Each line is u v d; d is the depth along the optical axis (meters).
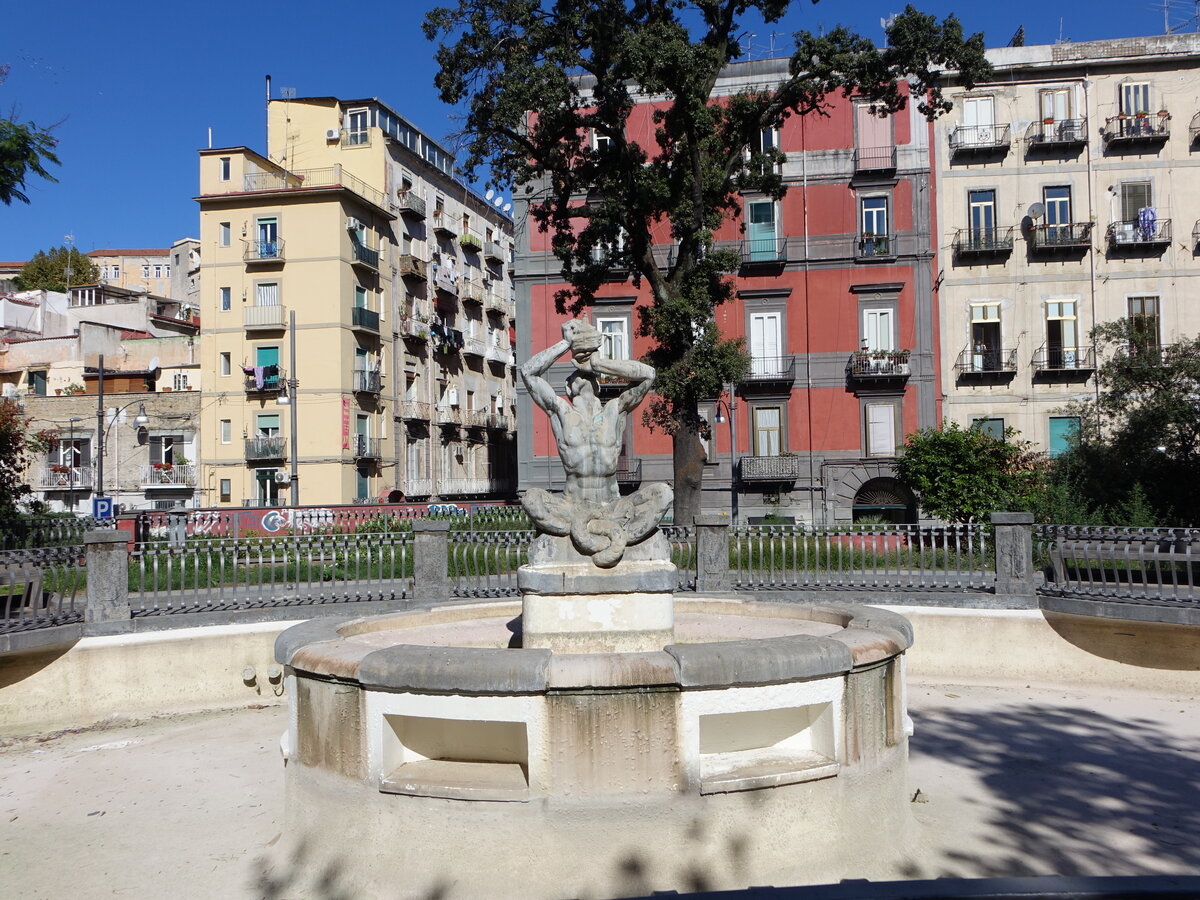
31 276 63.47
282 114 41.31
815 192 30.30
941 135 30.19
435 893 5.13
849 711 5.74
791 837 5.40
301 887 5.52
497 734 5.70
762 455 30.55
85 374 42.19
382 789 5.36
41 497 38.75
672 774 5.21
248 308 36.97
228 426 37.56
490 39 19.55
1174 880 3.12
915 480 23.08
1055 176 29.77
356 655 5.64
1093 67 29.56
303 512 22.83
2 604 11.04
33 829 6.79
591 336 7.02
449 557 12.91
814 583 12.23
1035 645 11.16
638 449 31.19
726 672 5.20
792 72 20.09
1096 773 7.73
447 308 46.62
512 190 23.08
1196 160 29.31
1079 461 18.62
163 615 10.51
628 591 6.56
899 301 29.89
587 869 5.11
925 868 5.70
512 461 54.22
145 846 6.38
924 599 11.67
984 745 8.62
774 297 30.41
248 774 8.02
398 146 41.91
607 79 19.27
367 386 37.81
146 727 9.81
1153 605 9.95
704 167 20.70
